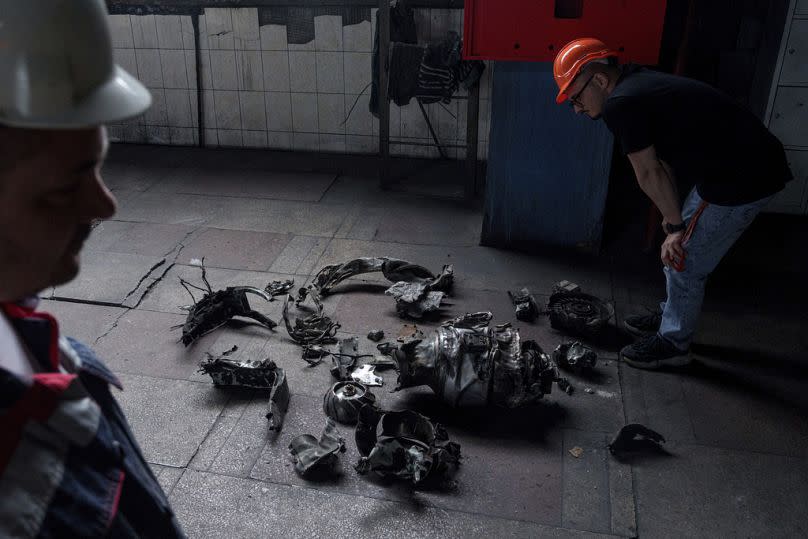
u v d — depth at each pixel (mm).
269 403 3146
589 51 3166
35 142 645
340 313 4066
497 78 4301
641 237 4910
